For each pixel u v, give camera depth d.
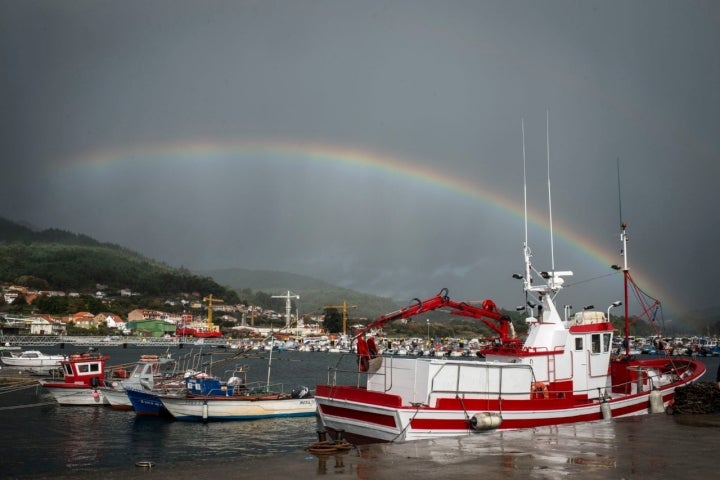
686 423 26.83
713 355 174.00
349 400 27.08
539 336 31.22
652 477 17.28
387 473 17.89
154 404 48.91
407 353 167.62
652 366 38.03
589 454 20.44
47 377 72.44
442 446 22.06
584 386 31.25
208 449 37.44
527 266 32.88
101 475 17.92
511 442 22.69
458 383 26.36
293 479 17.25
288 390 80.44
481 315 32.28
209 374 60.69
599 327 32.12
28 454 36.16
